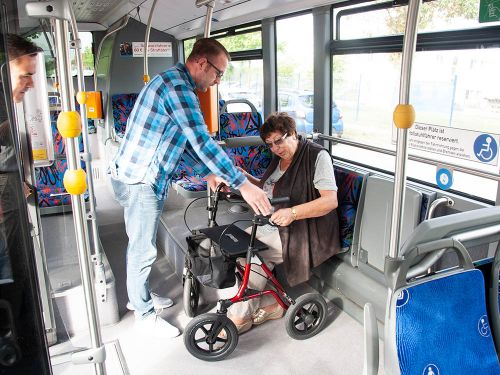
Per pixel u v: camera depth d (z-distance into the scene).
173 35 7.06
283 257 2.94
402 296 1.41
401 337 1.40
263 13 4.17
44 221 3.12
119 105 6.41
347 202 3.13
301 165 2.93
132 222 2.81
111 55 6.78
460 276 1.49
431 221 1.42
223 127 4.63
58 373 2.33
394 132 3.10
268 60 4.40
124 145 2.72
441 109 2.70
